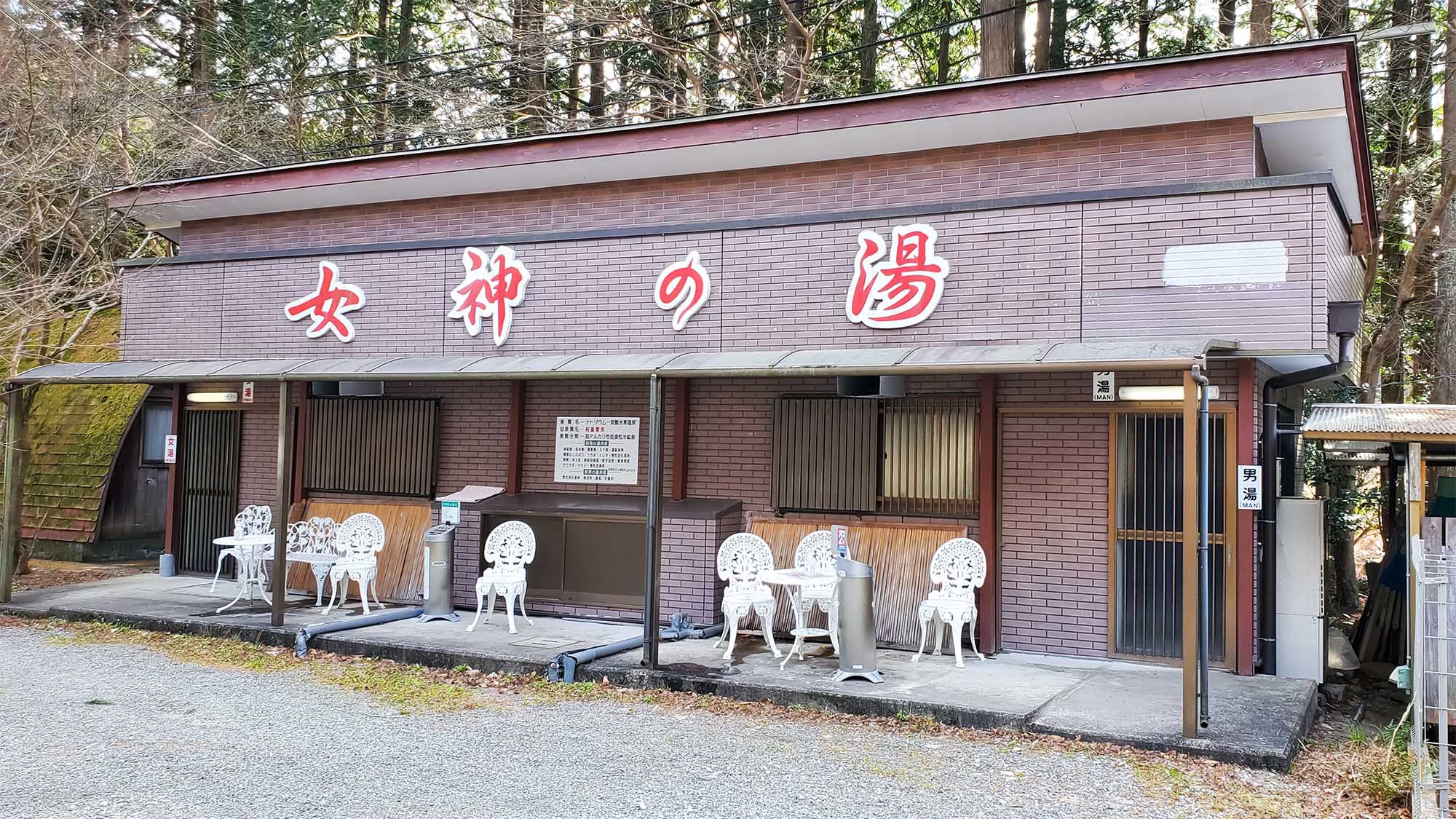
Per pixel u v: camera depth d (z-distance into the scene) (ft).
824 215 29.73
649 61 63.21
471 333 34.65
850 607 24.76
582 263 33.27
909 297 28.37
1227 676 26.12
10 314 38.22
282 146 64.64
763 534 31.48
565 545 33.88
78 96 44.55
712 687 24.57
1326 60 24.41
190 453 42.65
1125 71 26.23
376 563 34.42
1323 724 24.38
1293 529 26.94
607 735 21.29
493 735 21.24
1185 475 20.93
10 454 35.58
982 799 17.51
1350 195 34.06
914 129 29.45
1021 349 23.75
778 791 17.87
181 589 38.45
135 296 40.88
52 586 39.40
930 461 29.91
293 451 39.55
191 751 19.85
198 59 67.92
